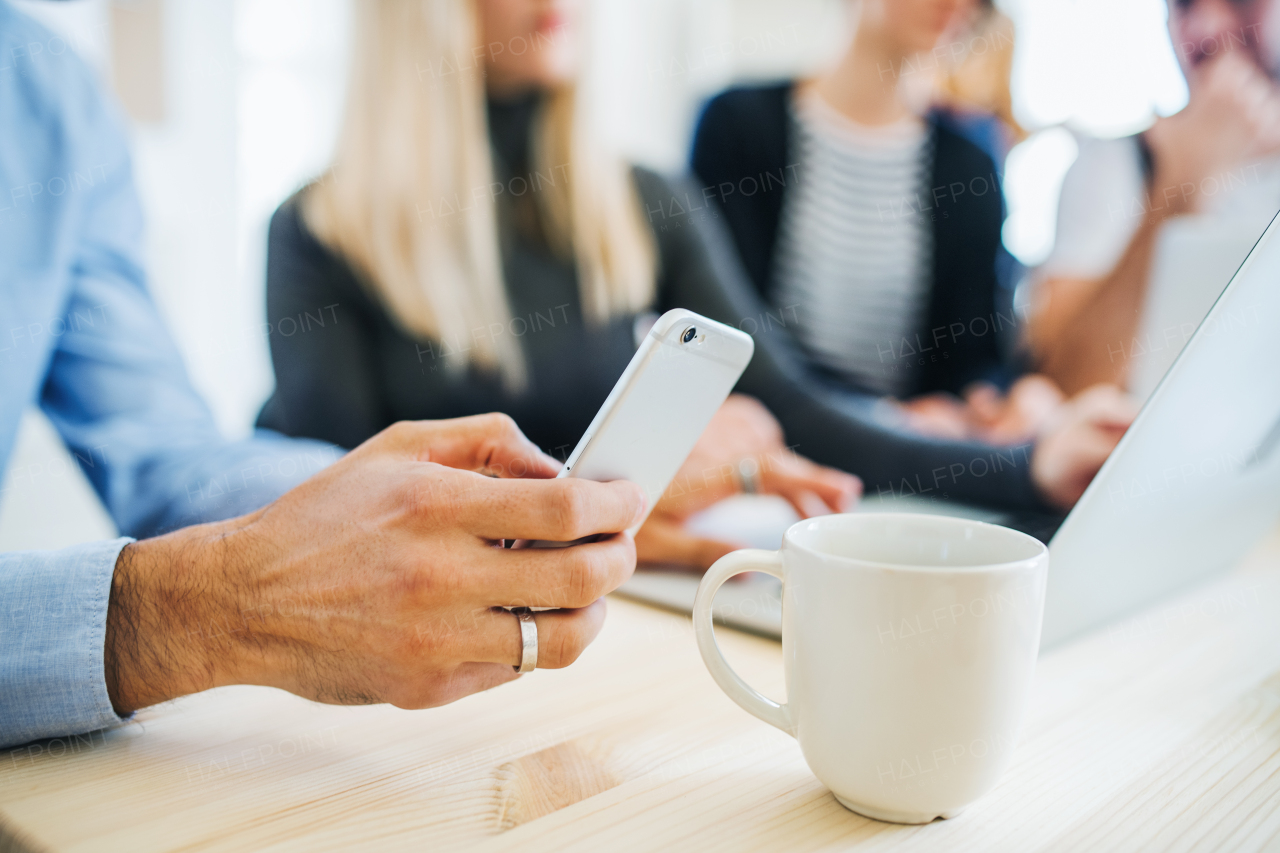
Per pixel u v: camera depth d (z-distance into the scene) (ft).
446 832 1.14
